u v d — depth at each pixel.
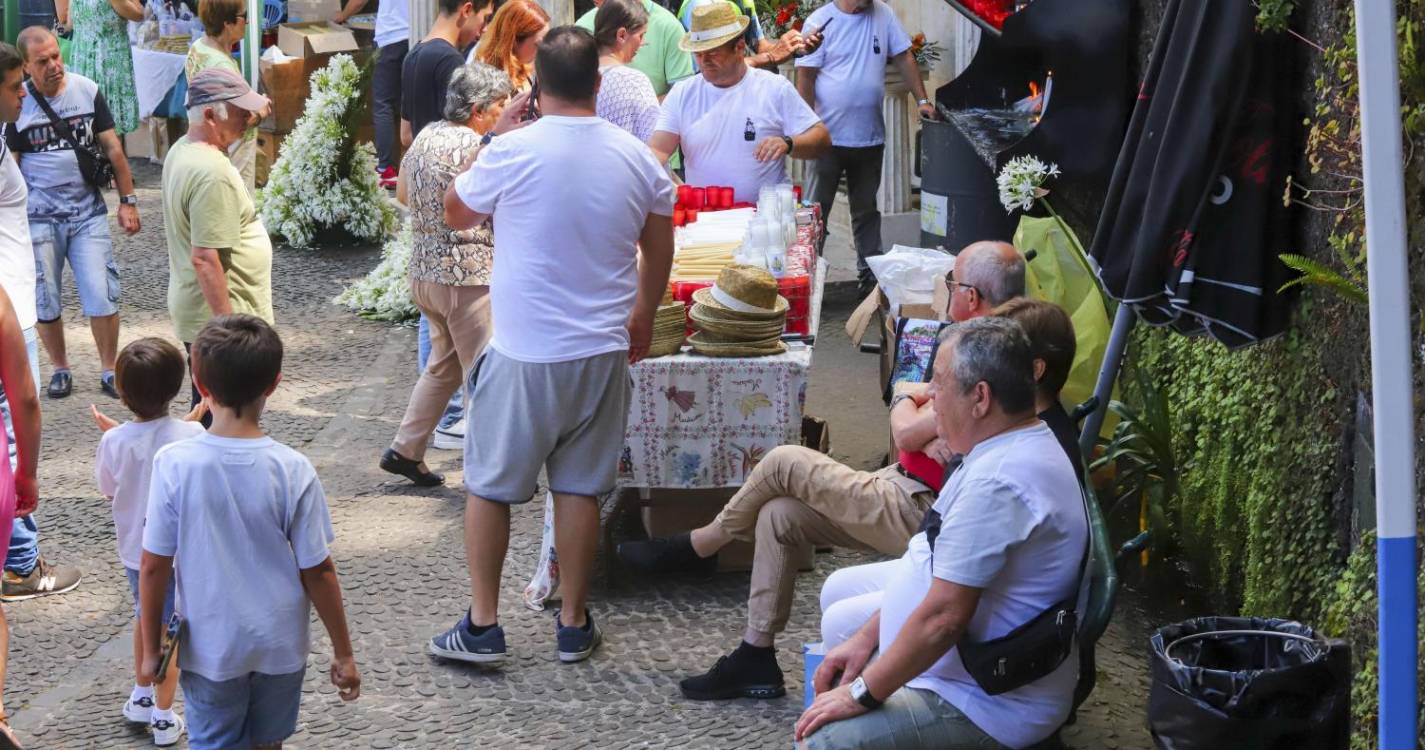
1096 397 5.70
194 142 7.27
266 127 14.20
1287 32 5.25
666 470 6.45
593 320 5.63
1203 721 4.01
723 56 8.55
